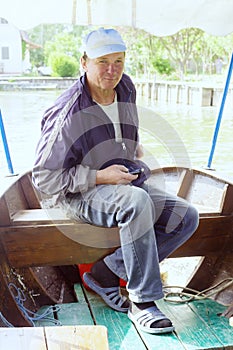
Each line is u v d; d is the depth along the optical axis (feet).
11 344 4.75
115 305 7.59
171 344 6.55
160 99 64.95
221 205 8.30
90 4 9.16
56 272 8.46
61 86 64.18
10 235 7.50
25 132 33.14
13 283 7.47
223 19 10.09
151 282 6.85
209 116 45.70
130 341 6.66
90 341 4.82
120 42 7.06
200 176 9.50
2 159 23.79
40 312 7.64
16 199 8.50
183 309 7.68
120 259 7.47
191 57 77.66
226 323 7.18
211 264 8.56
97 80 7.09
